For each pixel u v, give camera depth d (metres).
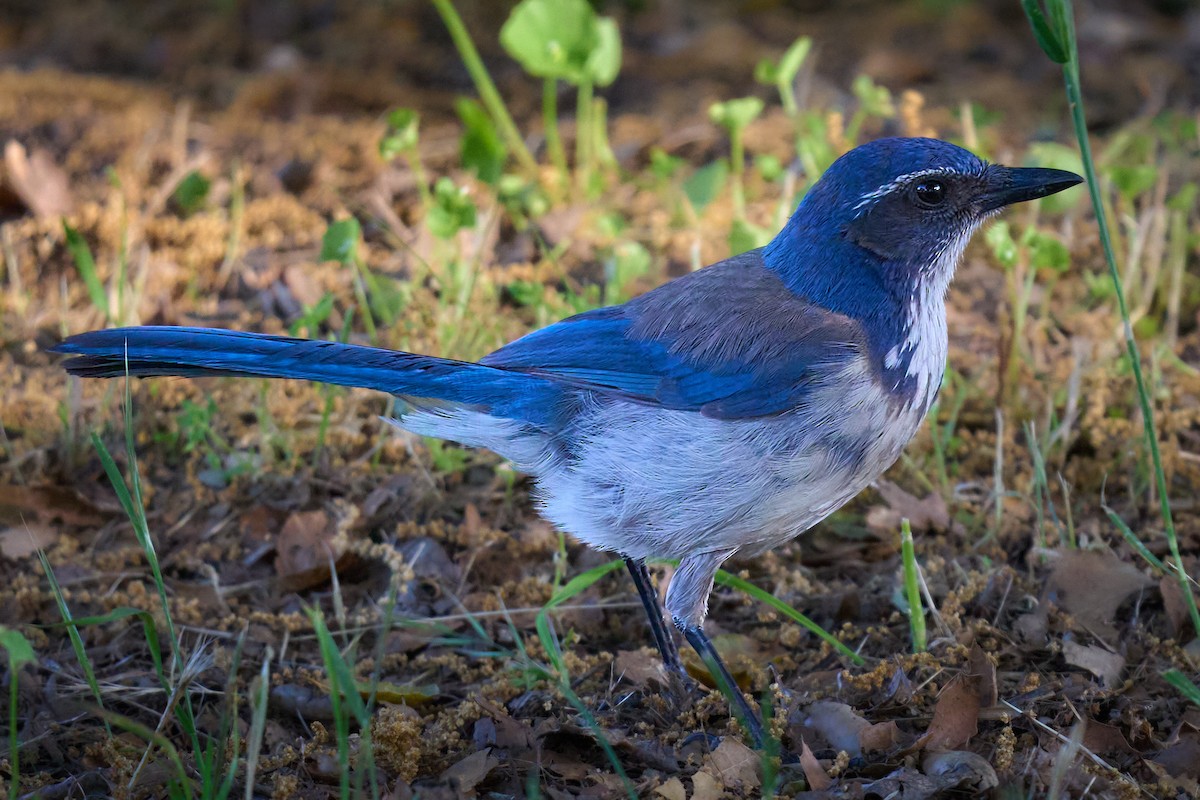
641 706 9.66
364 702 9.55
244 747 9.18
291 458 12.12
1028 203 15.91
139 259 14.74
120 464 12.25
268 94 18.52
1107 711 9.29
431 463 12.27
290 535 11.27
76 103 17.92
